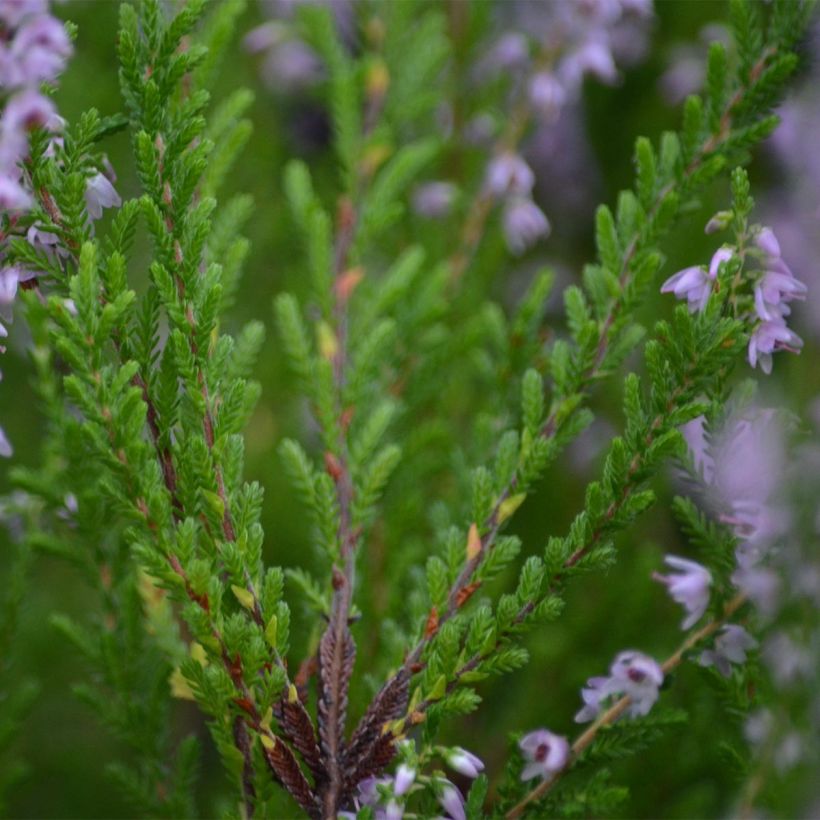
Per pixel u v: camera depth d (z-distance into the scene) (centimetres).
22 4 30
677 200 33
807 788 33
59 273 31
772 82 33
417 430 36
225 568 30
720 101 33
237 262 33
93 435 30
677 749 36
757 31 33
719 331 30
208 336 31
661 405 30
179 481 31
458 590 31
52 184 31
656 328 30
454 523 34
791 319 36
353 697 33
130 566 35
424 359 37
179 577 30
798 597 32
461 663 31
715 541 32
